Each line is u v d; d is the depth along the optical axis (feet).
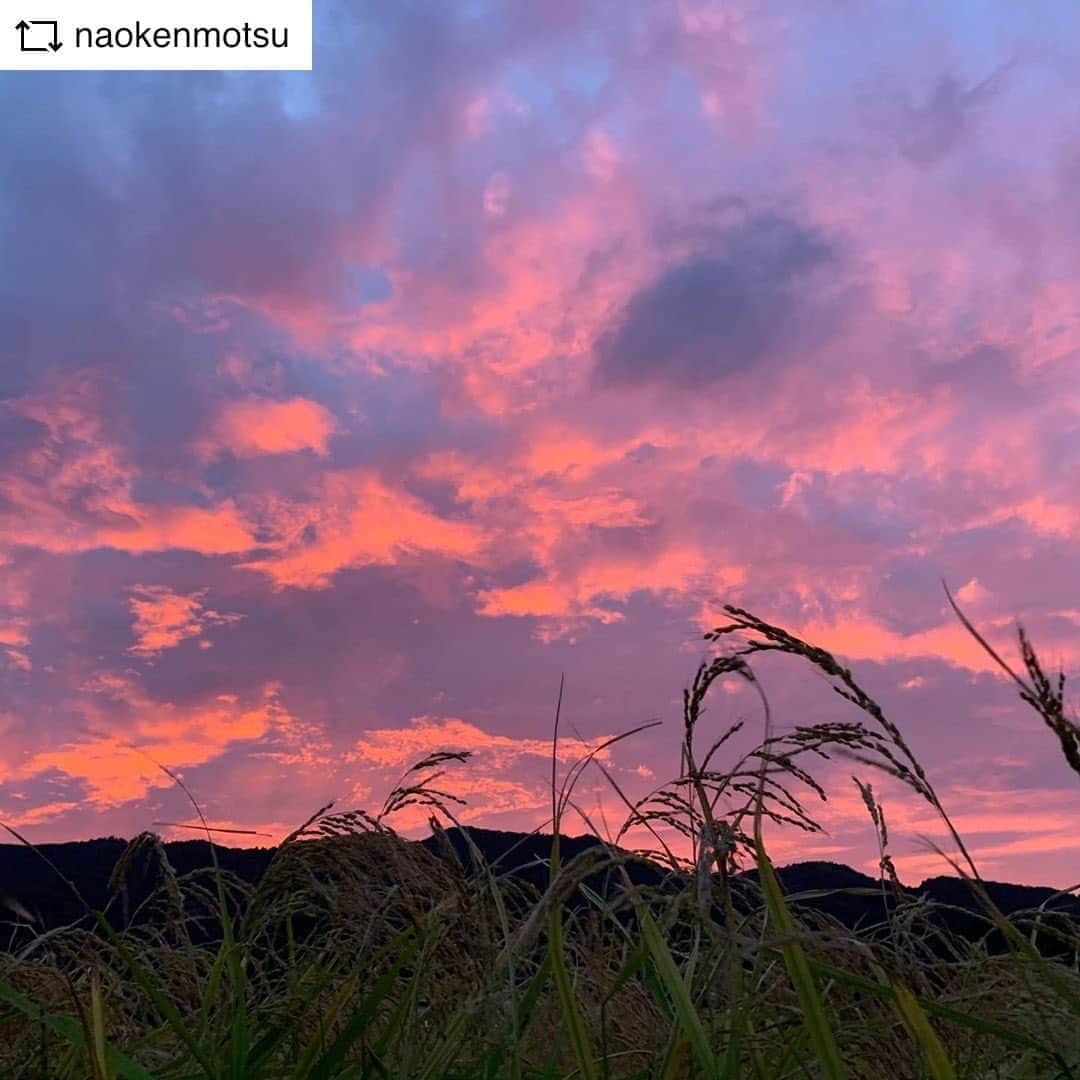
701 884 6.18
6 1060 8.16
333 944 8.48
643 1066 7.97
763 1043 7.37
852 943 5.34
